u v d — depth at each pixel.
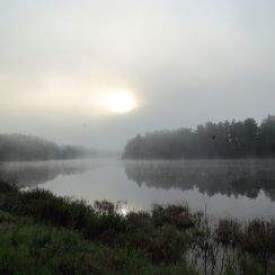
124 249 10.47
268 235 13.53
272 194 31.59
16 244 9.09
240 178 49.19
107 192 35.56
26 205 15.36
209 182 45.66
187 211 20.62
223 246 13.16
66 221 13.48
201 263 10.81
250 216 20.56
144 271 8.37
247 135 118.00
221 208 23.89
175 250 11.70
